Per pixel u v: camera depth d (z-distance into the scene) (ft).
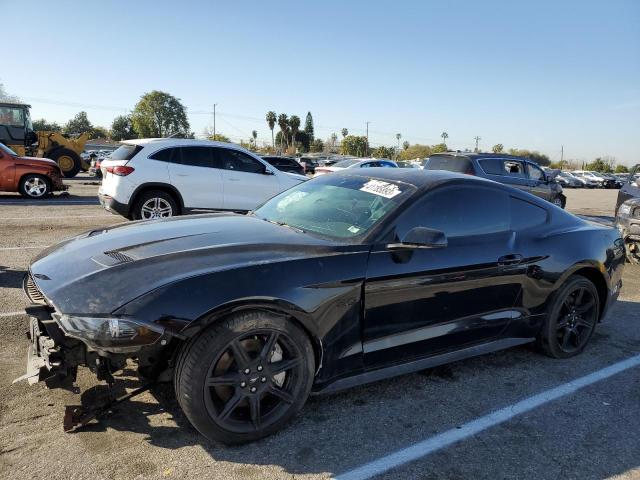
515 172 40.50
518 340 12.87
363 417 10.23
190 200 30.25
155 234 10.73
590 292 13.97
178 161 29.99
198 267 8.75
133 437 9.02
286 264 9.21
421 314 10.78
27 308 8.50
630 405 11.28
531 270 12.51
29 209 38.06
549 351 13.52
